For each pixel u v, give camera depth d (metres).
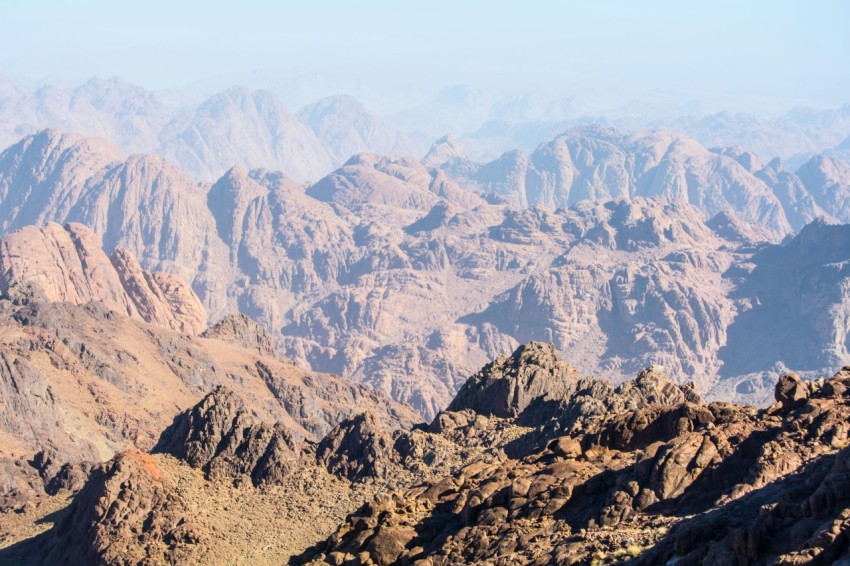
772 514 52.12
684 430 76.31
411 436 122.69
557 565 58.84
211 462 117.56
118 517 104.06
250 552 101.50
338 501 112.38
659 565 54.12
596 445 78.88
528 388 133.00
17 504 138.75
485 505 72.31
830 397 68.69
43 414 181.25
